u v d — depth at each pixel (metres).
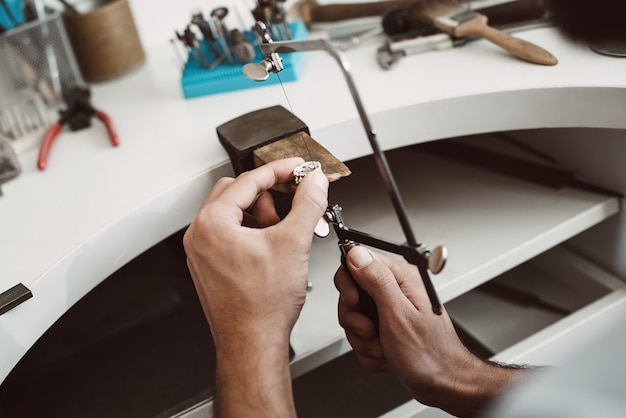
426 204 1.03
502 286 1.13
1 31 1.07
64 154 0.94
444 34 0.98
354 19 1.13
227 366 0.60
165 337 0.94
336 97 0.91
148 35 1.39
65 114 1.01
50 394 0.89
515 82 0.85
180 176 0.82
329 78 0.97
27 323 0.70
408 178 1.10
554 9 0.54
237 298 0.60
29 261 0.73
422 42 0.98
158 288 1.05
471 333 1.09
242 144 0.77
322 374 1.21
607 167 0.97
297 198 0.61
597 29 0.53
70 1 1.21
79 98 1.01
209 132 0.90
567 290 1.12
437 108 0.86
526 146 1.12
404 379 0.72
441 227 0.97
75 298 0.75
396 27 1.04
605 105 0.81
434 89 0.87
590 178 1.01
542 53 0.87
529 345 0.88
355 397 1.16
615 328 0.44
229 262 0.61
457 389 0.72
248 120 0.82
